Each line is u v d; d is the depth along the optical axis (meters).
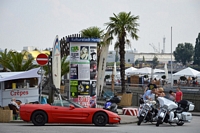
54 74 49.81
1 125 39.38
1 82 50.34
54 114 38.34
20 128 34.97
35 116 38.28
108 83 121.19
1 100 50.25
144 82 112.69
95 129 35.25
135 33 81.62
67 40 51.78
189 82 109.19
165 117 42.19
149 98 46.62
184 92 71.12
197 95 66.81
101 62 70.00
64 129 34.47
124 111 53.97
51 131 32.47
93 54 51.69
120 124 43.72
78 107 39.28
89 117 38.88
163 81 109.06
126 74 134.62
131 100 69.88
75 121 38.66
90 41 51.22
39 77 51.97
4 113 44.09
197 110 66.44
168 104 41.62
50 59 52.31
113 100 49.59
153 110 42.44
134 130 35.59
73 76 51.62
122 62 81.31
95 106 52.25
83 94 51.62
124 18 80.56
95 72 51.94
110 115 39.28
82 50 51.31
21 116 38.34
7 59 86.19
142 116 42.16
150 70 126.75
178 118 42.41
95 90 52.16
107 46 70.50
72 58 51.53
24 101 51.38
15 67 83.81
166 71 123.62
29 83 52.12
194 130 37.78
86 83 51.59
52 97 50.38
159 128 38.97
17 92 51.06
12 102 46.47
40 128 35.16
